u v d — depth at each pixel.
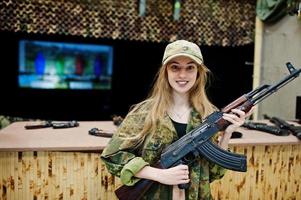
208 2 3.44
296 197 2.22
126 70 4.03
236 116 1.25
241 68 3.81
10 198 1.85
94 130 2.14
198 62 1.20
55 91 3.90
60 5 3.10
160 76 1.25
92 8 3.17
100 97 4.03
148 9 3.30
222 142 1.28
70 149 1.85
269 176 2.14
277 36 3.15
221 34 3.50
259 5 3.37
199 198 1.25
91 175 1.92
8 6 3.00
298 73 1.48
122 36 3.27
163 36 3.37
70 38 3.85
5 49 3.68
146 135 1.22
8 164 1.83
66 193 1.91
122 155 1.23
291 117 2.80
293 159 2.18
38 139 1.97
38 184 1.87
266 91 1.35
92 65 3.96
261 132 2.28
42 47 3.79
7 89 3.75
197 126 1.24
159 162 1.20
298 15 2.62
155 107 1.22
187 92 1.28
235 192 2.10
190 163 1.21
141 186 1.21
